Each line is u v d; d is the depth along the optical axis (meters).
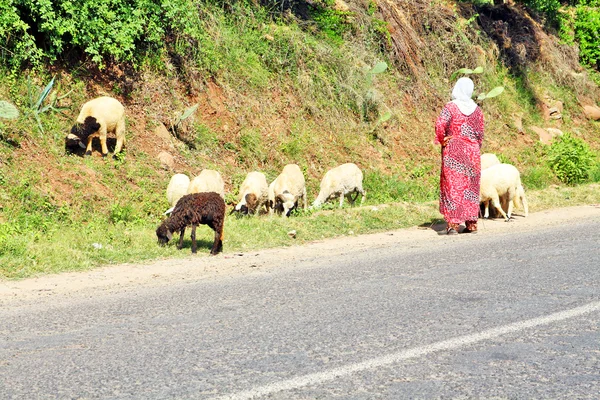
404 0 25.12
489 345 4.83
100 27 15.26
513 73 27.14
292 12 21.83
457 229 12.34
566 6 33.34
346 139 19.42
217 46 18.55
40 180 12.79
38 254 9.59
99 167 13.85
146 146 15.17
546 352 4.65
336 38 22.02
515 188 14.16
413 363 4.46
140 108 15.81
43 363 4.66
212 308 6.30
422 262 8.82
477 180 12.34
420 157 20.69
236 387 4.05
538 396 3.85
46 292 7.73
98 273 8.98
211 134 16.75
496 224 13.49
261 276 8.26
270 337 5.16
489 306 6.01
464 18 27.36
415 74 23.05
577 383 4.04
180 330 5.47
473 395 3.88
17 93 14.18
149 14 16.58
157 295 7.17
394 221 13.80
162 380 4.21
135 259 9.98
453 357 4.57
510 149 23.22
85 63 15.51
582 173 21.16
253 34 19.91
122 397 3.94
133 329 5.56
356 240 11.97
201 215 10.38
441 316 5.68
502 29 28.06
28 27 14.31
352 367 4.38
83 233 11.25
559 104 27.14
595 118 28.31
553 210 15.52
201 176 12.72
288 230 12.29
